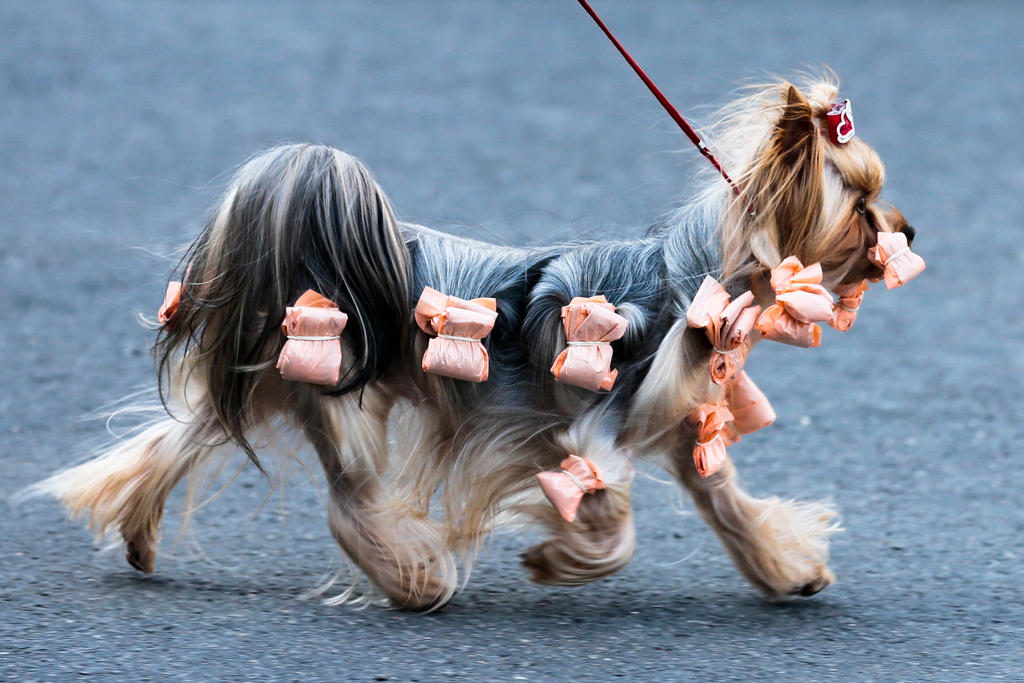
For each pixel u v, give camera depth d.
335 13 29.86
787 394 11.12
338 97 21.94
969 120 21.77
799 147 6.31
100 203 16.02
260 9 29.94
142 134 19.23
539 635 6.54
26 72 22.89
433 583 6.77
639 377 6.52
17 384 10.70
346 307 6.36
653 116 20.97
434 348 6.26
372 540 6.71
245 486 8.80
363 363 6.43
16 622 6.49
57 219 15.41
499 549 7.86
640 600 7.10
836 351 12.39
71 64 23.66
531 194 16.59
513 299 6.59
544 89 23.02
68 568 7.31
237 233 6.41
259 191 6.39
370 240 6.36
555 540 6.61
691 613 6.91
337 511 6.75
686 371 6.46
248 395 6.61
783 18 30.03
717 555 7.85
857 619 6.84
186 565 7.45
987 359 12.11
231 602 6.88
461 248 6.69
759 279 6.61
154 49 25.19
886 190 17.86
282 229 6.32
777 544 7.00
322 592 7.06
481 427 6.65
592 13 6.79
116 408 10.16
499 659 6.21
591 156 18.70
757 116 6.54
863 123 21.28
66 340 11.84
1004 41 28.50
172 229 14.98
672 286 6.55
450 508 6.85
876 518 8.44
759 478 9.20
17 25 26.75
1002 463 9.52
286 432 6.86
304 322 6.21
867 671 6.17
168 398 7.06
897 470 9.37
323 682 5.89
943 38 28.47
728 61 24.47
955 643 6.53
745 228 6.45
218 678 5.90
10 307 12.66
